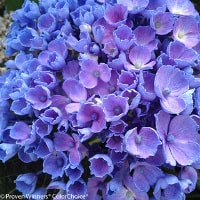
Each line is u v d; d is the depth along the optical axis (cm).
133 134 16
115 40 18
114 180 17
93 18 19
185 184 17
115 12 19
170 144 17
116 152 17
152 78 17
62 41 19
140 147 17
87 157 19
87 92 18
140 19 20
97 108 17
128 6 20
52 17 20
